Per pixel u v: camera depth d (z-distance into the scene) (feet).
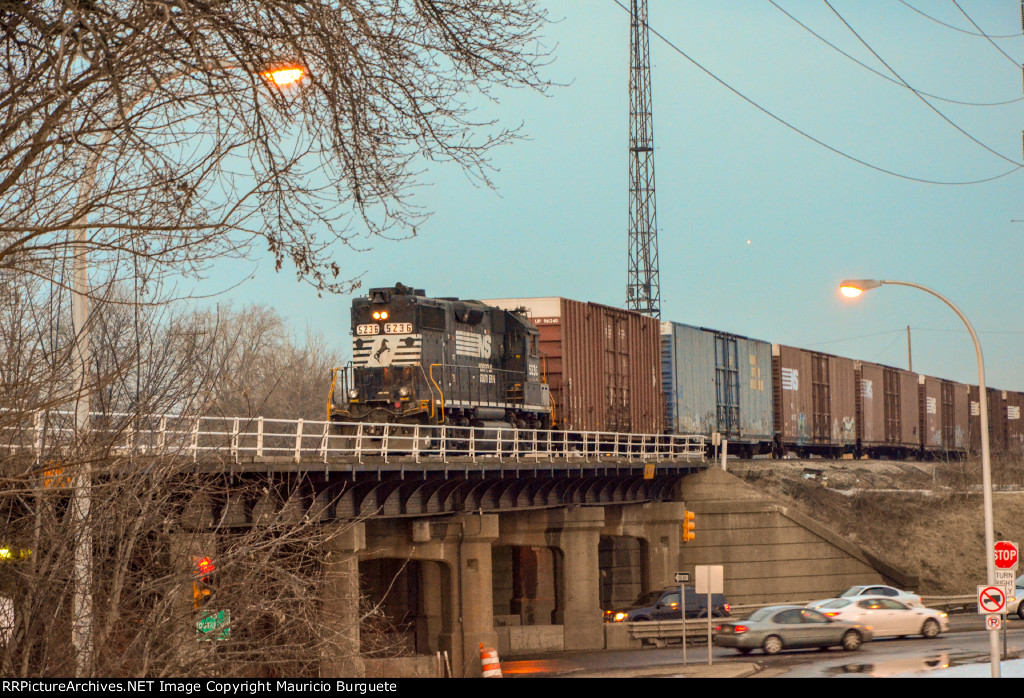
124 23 52.70
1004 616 141.79
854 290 125.39
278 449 107.96
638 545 224.53
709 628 139.85
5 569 65.92
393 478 125.18
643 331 233.76
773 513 215.72
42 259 55.31
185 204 50.98
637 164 373.40
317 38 55.77
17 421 57.72
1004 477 325.42
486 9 60.90
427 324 170.91
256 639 71.41
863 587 185.57
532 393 192.85
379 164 56.85
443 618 147.74
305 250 55.36
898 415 345.51
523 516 179.93
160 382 70.90
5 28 56.44
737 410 265.13
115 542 68.54
